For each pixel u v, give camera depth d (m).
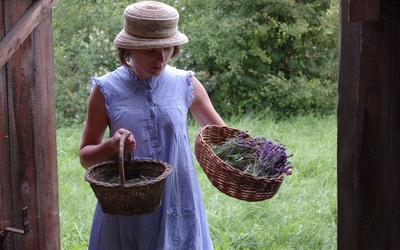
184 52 10.22
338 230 3.17
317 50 10.84
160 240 3.21
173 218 3.24
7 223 3.19
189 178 3.28
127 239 3.24
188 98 3.35
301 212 5.97
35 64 3.29
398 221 3.11
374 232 3.14
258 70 10.57
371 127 3.08
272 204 6.15
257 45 10.46
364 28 3.03
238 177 2.94
